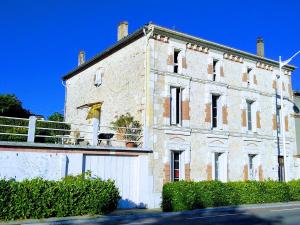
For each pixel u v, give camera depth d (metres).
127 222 12.93
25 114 30.33
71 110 28.31
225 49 23.78
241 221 12.74
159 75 20.41
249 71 25.84
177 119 21.36
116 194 15.41
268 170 25.33
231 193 19.17
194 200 17.22
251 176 24.55
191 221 12.92
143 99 20.02
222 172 22.70
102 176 17.69
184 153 20.84
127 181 18.58
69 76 29.41
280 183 21.94
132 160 18.92
